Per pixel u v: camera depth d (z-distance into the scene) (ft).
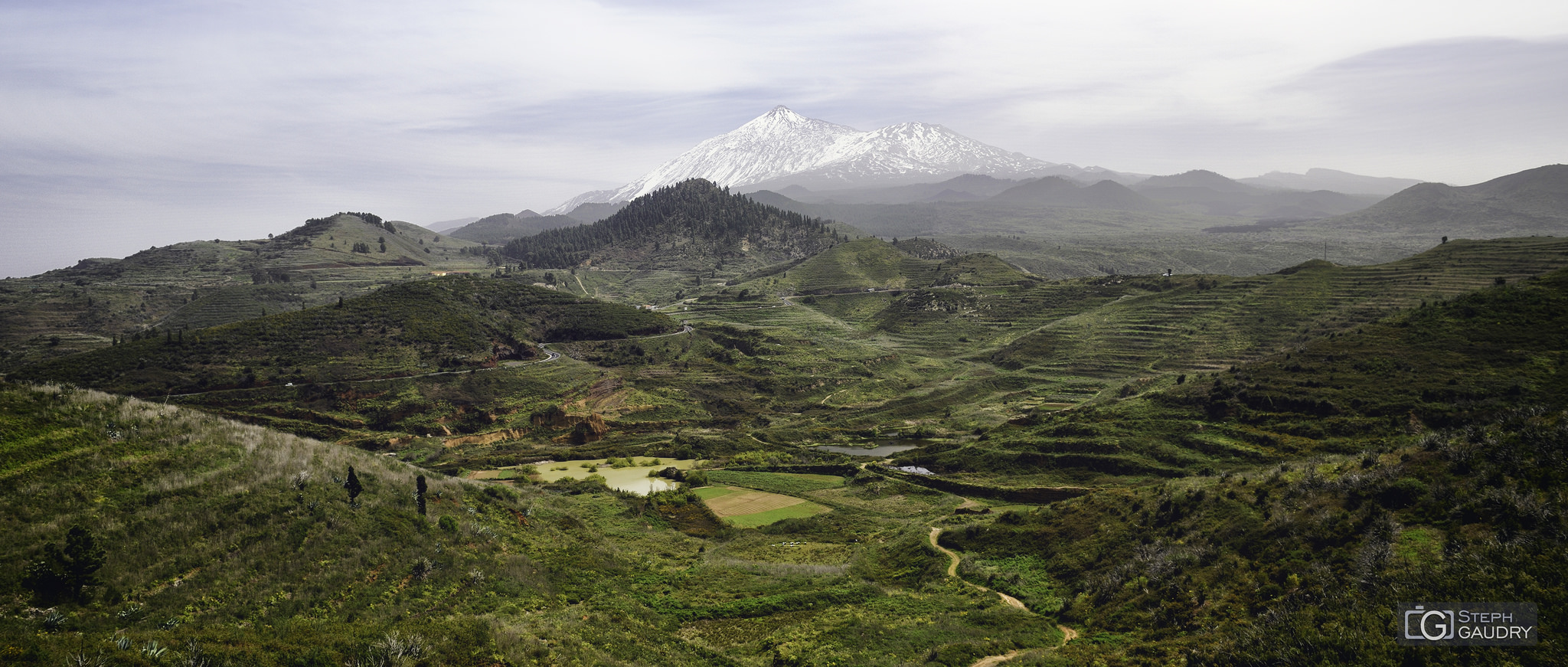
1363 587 127.44
